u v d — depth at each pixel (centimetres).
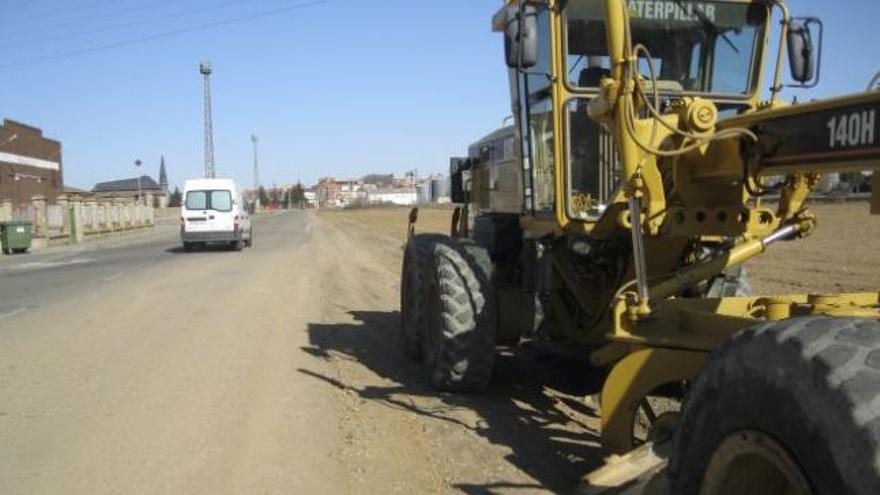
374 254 2505
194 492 501
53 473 537
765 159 376
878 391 254
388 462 546
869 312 398
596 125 594
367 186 17088
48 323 1174
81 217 3950
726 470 314
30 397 734
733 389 307
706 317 413
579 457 542
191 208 2733
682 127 451
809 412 270
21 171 5947
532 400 682
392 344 973
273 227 4925
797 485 277
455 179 1034
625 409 446
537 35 556
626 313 464
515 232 734
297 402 703
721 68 608
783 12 603
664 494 358
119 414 673
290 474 529
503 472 518
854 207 4162
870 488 245
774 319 378
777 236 492
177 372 825
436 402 682
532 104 663
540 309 692
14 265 2423
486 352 668
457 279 670
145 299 1430
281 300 1395
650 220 468
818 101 335
